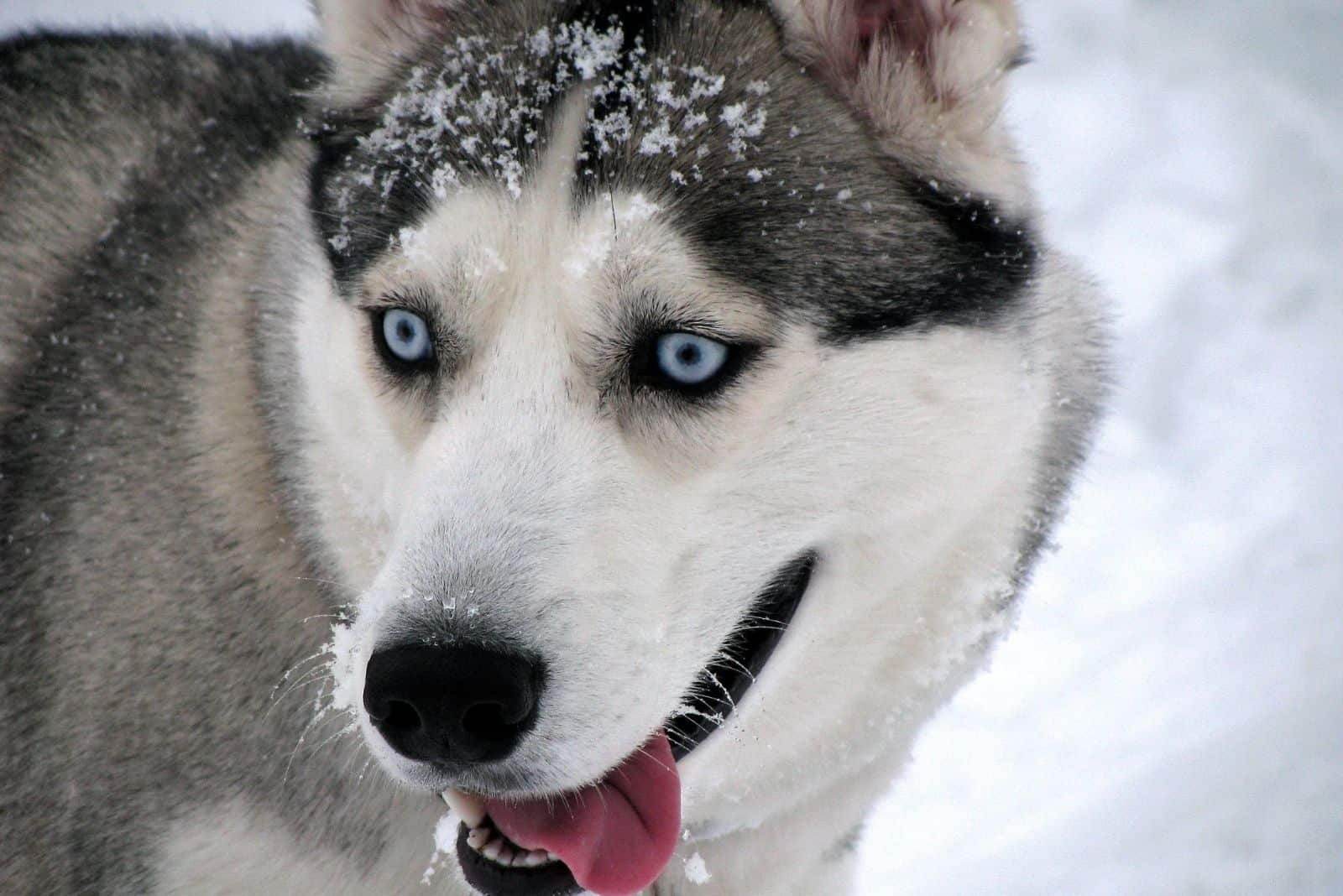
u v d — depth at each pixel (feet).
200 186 19.29
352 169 15.92
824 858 19.57
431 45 16.34
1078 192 48.62
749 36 15.46
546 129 14.52
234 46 21.94
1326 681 26.73
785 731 16.78
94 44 22.09
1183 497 36.65
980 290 15.66
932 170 15.62
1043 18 56.39
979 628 17.16
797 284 14.48
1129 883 22.62
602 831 14.52
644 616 13.99
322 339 16.10
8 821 17.60
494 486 13.73
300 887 17.06
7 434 18.62
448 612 12.97
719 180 14.40
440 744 13.12
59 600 17.35
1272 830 23.04
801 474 14.93
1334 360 41.27
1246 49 55.11
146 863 16.74
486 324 14.39
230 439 17.31
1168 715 27.55
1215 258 45.27
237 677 16.84
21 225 19.89
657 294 14.07
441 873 17.24
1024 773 26.91
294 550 17.11
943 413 15.39
